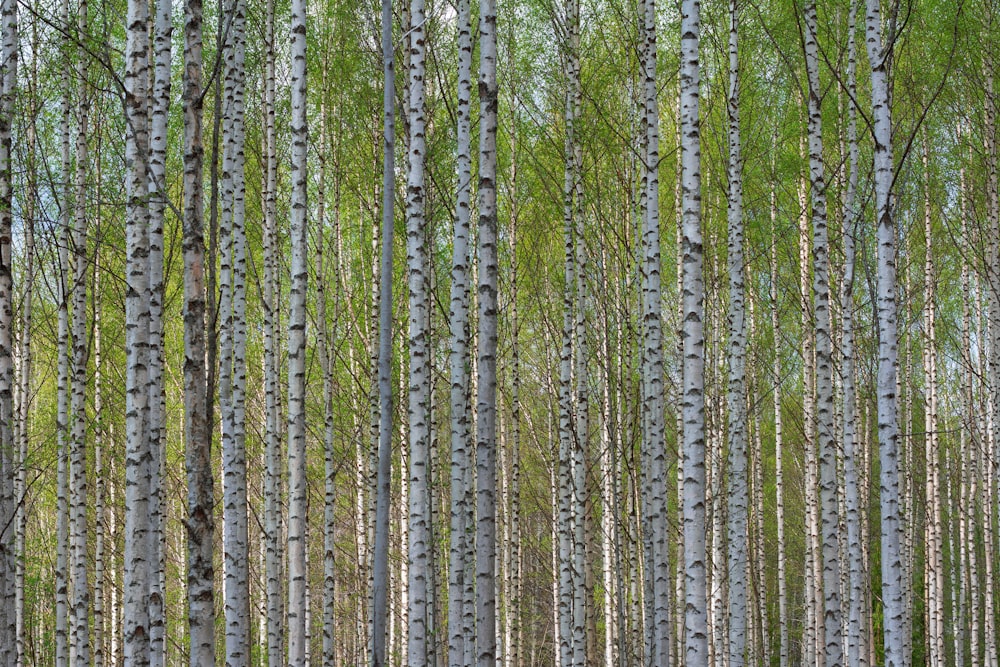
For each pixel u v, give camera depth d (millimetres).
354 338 16984
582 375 13234
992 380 16797
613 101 15266
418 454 8844
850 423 12125
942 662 20281
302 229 10555
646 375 13578
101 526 14914
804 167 16328
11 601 9641
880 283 8633
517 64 15383
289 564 11039
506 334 18031
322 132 14562
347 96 14688
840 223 15289
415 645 8672
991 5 14539
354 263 18312
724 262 17516
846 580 18312
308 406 17531
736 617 11992
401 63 13016
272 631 12695
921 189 16922
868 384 16906
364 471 16781
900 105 15336
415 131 9008
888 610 8617
